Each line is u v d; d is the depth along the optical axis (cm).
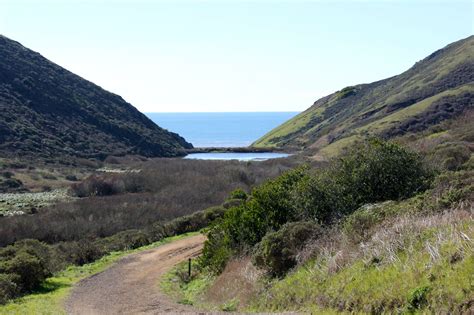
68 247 2592
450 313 658
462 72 8431
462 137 3181
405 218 1061
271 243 1317
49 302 1545
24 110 8338
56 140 7912
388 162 1639
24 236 3045
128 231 3123
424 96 7994
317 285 1013
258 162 5884
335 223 1377
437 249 809
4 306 1473
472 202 1134
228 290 1416
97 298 1620
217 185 4578
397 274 827
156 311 1345
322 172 1756
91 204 3894
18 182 5350
